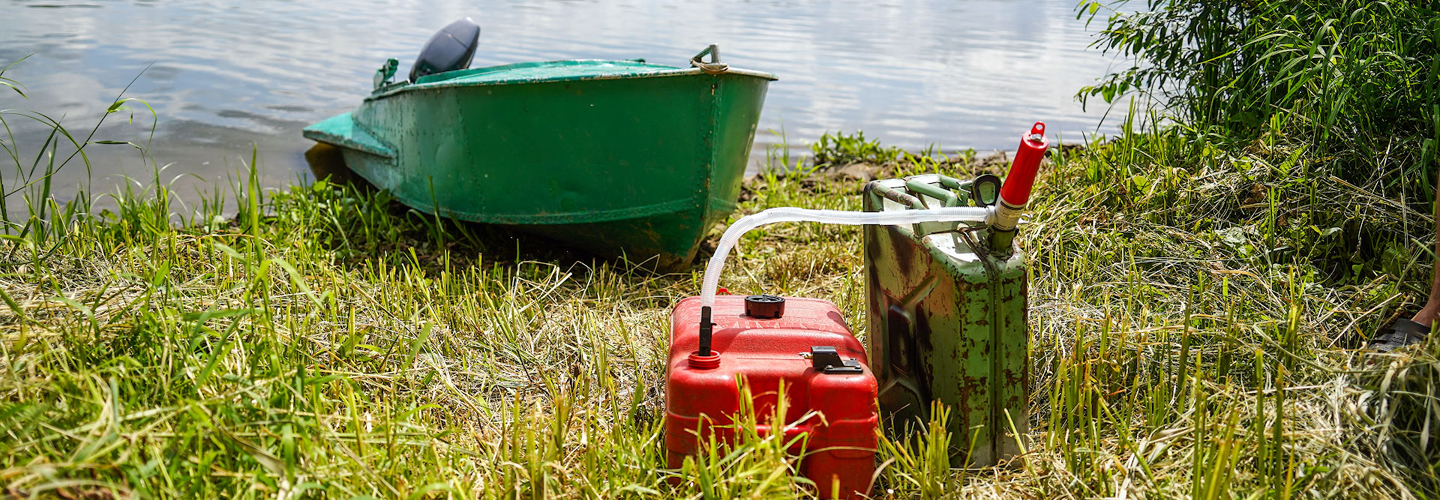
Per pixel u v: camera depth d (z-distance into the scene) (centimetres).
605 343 307
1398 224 320
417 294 344
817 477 208
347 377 218
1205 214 360
